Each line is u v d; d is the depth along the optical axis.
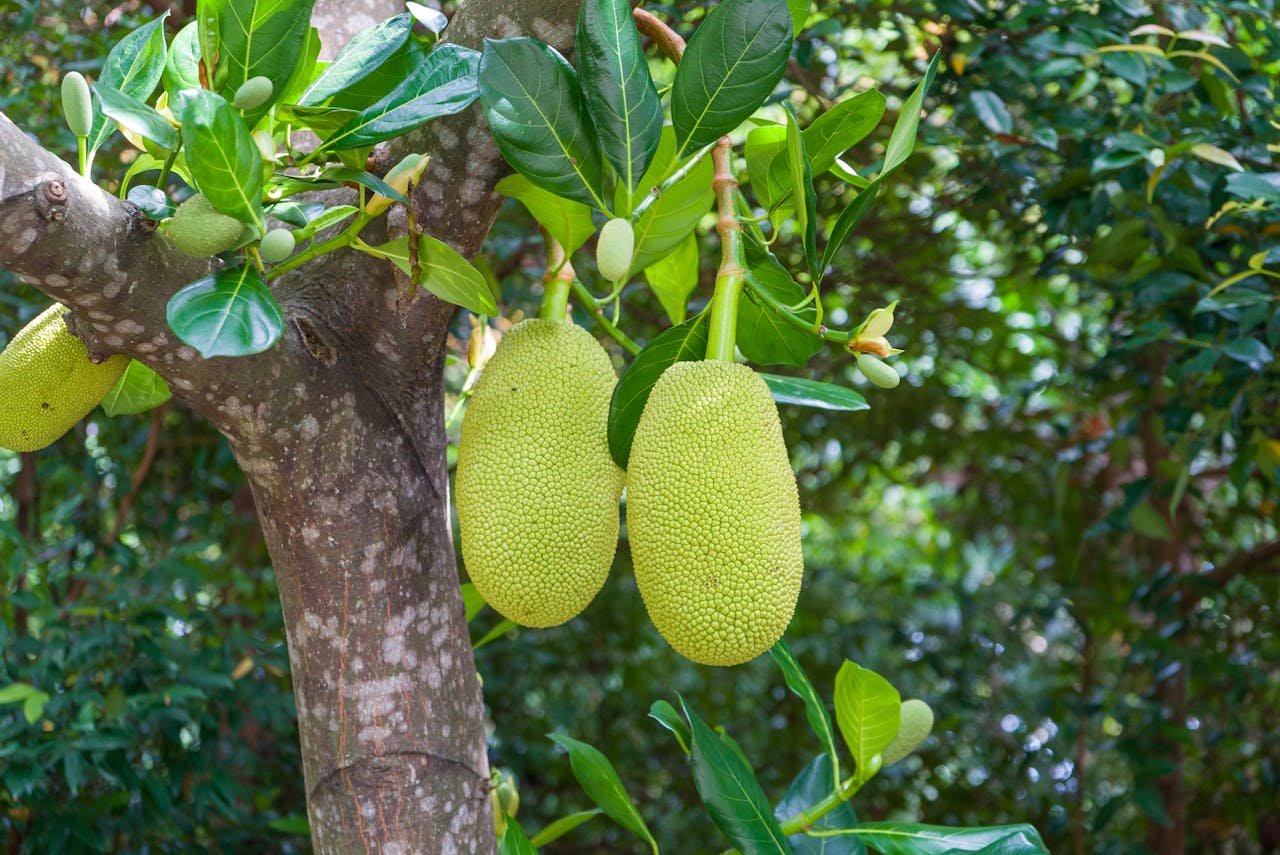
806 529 9.32
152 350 2.15
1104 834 6.10
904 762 6.91
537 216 2.32
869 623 7.48
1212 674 5.12
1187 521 5.56
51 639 4.00
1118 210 3.93
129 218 2.08
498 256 4.78
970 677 6.59
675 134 2.21
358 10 2.85
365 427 2.26
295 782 5.45
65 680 4.02
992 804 6.66
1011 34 3.97
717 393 2.13
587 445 2.20
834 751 2.62
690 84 2.17
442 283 2.17
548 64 2.12
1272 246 3.52
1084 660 6.31
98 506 5.71
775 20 2.15
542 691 7.47
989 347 6.39
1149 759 4.94
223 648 4.56
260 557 5.75
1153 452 5.26
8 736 3.72
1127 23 3.91
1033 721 6.67
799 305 2.23
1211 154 3.32
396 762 2.28
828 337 2.21
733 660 2.10
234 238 2.03
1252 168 3.72
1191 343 3.63
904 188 5.23
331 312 2.25
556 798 7.56
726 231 2.25
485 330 2.83
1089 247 4.38
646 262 2.48
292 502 2.25
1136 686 6.02
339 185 2.17
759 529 2.09
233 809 4.46
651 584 2.11
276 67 2.09
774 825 2.43
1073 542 6.10
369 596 2.27
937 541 9.11
